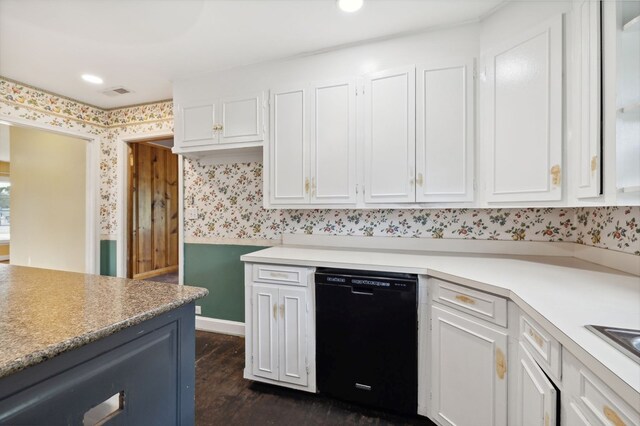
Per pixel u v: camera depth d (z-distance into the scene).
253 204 2.75
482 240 2.08
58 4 1.65
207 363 2.30
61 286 1.11
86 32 1.92
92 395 0.74
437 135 1.83
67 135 3.11
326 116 2.07
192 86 2.50
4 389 0.58
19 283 1.15
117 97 3.05
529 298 1.08
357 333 1.72
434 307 1.59
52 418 0.66
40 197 3.84
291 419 1.70
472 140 1.77
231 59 2.26
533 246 1.97
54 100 2.94
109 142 3.40
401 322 1.64
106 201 3.43
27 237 3.96
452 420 1.47
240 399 1.87
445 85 1.82
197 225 2.93
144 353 0.88
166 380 0.96
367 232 2.38
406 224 2.27
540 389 0.97
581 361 0.74
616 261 1.52
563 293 1.14
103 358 0.77
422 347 1.63
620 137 1.06
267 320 1.93
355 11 1.72
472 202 1.77
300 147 2.14
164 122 3.15
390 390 1.67
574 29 1.33
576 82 1.31
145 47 2.10
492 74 1.68
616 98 1.06
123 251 3.38
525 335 1.11
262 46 2.08
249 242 2.76
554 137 1.41
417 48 1.92
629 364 0.66
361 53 2.04
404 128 1.89
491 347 1.29
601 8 1.14
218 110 2.39
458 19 1.79
